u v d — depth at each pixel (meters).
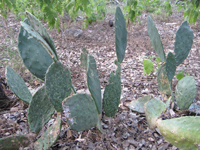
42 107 0.79
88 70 0.70
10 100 1.13
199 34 2.62
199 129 0.68
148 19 1.07
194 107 1.06
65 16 2.94
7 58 1.67
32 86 1.36
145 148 0.85
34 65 0.86
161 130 0.78
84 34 2.53
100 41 2.37
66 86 0.75
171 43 2.36
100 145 0.81
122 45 0.89
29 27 0.65
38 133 0.79
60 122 0.72
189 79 0.98
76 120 0.70
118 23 0.84
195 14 2.08
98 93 0.79
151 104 0.91
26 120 1.00
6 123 0.88
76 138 0.89
